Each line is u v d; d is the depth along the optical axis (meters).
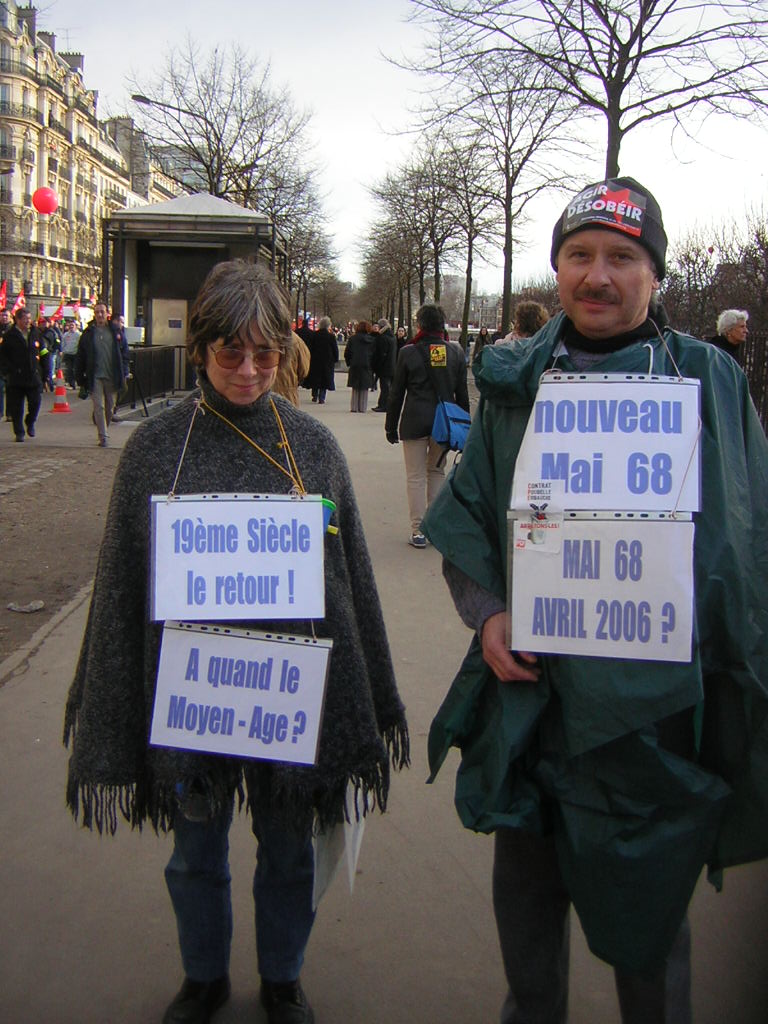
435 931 2.86
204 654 2.21
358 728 2.33
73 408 19.61
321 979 2.66
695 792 1.93
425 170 30.98
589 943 2.04
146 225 19.47
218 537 2.20
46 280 81.56
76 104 85.12
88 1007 2.53
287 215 35.69
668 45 12.14
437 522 2.16
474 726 2.17
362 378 19.12
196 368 2.29
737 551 1.93
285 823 2.30
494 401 2.12
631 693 1.91
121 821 3.41
